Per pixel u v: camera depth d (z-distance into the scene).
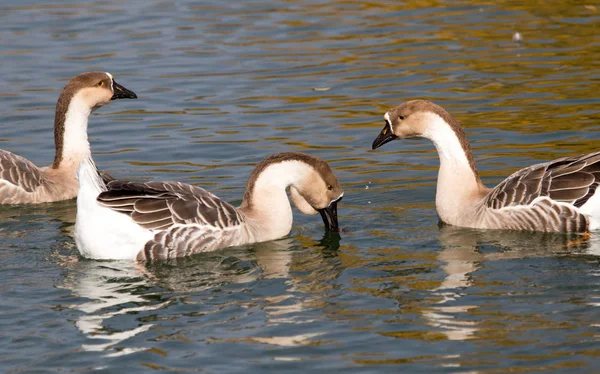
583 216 14.45
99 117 22.20
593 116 20.73
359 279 13.09
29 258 14.22
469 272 13.10
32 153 19.92
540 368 10.22
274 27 29.25
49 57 26.44
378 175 18.28
